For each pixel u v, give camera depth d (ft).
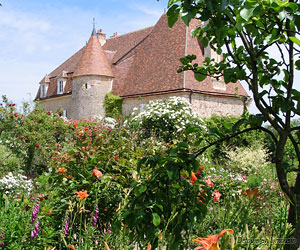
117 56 95.61
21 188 21.99
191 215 7.13
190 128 7.30
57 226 11.68
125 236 8.98
